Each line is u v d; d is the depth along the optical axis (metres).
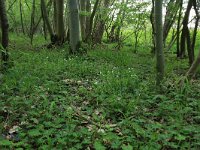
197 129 2.85
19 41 11.19
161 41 4.33
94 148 2.54
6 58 4.86
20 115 3.23
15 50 7.55
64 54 6.96
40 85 4.24
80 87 4.23
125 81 4.31
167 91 4.20
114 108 3.45
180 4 7.79
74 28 6.98
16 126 3.01
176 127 2.98
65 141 2.56
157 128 2.94
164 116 3.33
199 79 5.37
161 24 4.28
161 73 4.41
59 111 3.26
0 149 2.41
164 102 3.58
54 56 6.56
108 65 5.79
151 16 8.52
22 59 5.86
